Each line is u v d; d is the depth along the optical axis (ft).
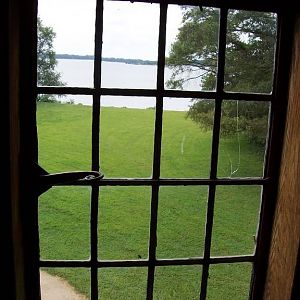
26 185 2.77
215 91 3.13
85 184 3.02
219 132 3.20
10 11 2.31
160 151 3.11
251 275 3.34
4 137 2.32
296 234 2.85
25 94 2.74
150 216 3.19
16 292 2.52
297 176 2.86
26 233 2.86
